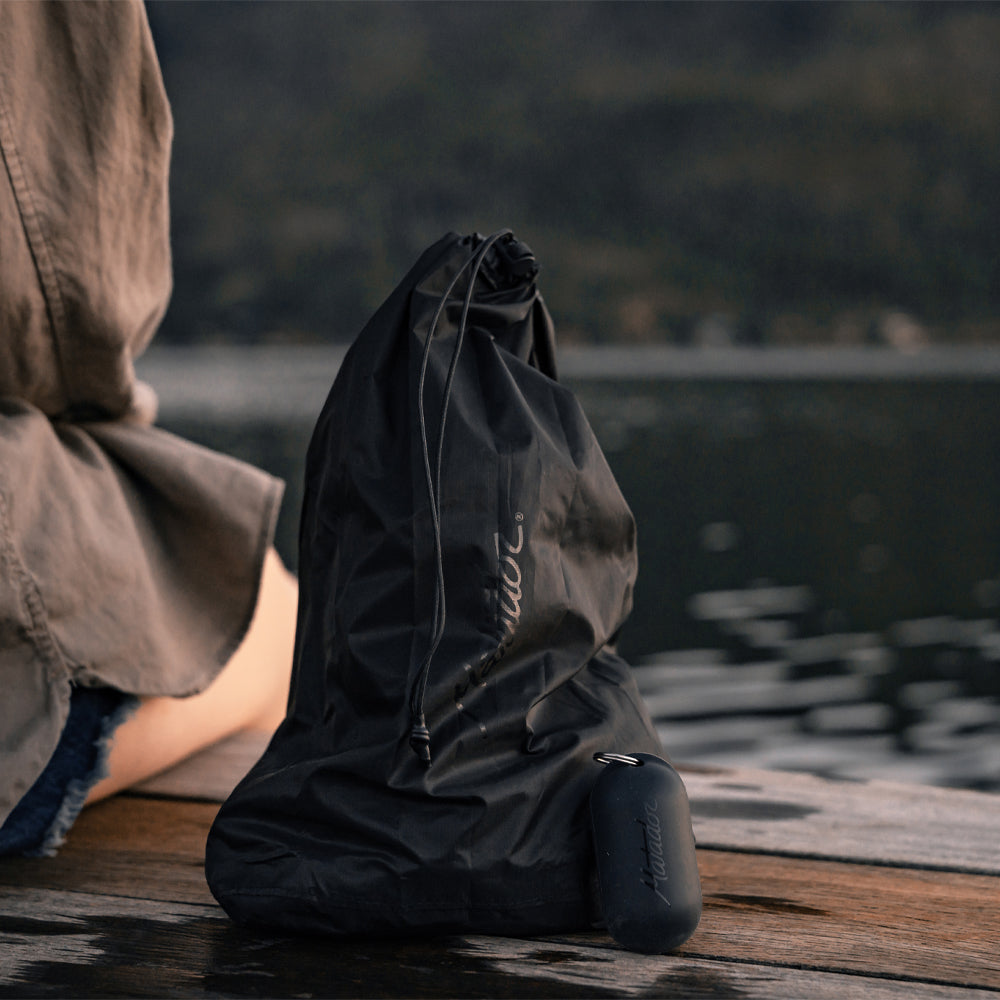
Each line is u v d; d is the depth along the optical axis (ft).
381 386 4.14
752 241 460.96
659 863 3.70
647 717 4.43
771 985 3.61
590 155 508.12
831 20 572.51
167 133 5.18
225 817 4.00
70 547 4.70
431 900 3.71
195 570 5.61
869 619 26.58
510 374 4.24
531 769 3.88
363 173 505.66
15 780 4.30
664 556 36.68
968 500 52.47
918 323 404.77
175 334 399.85
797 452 74.54
